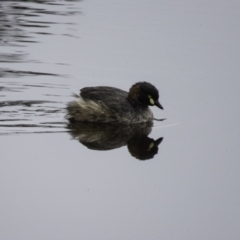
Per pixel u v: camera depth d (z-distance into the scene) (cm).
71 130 1350
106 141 1312
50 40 1920
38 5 2272
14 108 1455
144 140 1324
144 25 2039
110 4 2266
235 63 1761
